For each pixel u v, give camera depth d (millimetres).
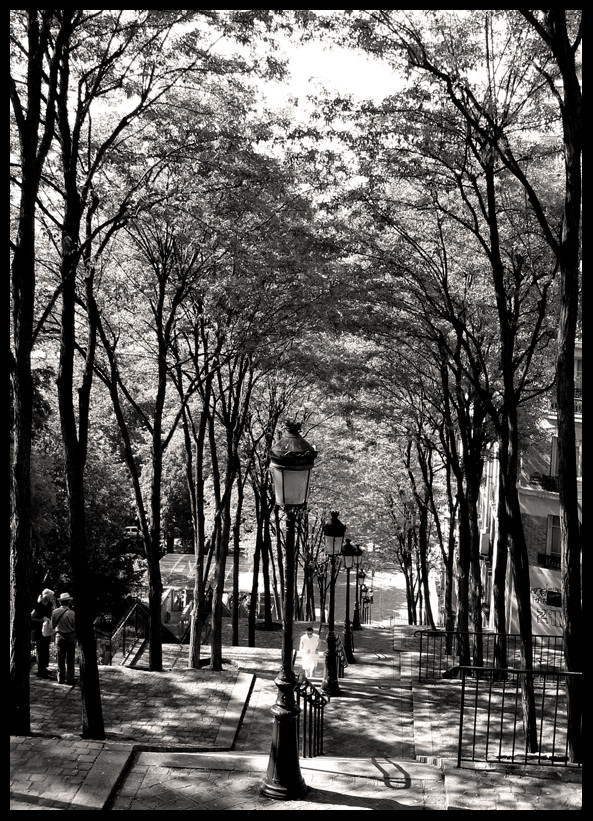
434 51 13484
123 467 44094
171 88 15133
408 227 19375
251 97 16375
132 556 41406
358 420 32969
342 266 19828
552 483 34875
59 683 16719
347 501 39938
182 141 14500
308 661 20328
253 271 17047
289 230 17516
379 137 15328
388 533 43875
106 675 18000
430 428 32875
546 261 17141
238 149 14523
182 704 16125
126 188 14312
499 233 17484
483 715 15305
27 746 9711
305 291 19391
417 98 14273
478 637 20281
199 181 14867
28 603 10961
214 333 20750
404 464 35969
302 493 9859
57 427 34812
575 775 9516
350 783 9281
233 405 23203
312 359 23547
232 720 15281
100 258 14750
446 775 9391
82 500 12969
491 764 10109
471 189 16578
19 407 10992
